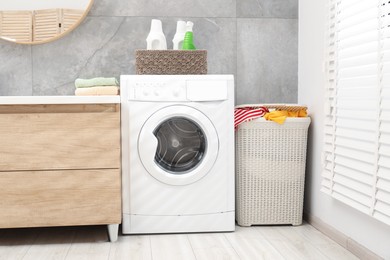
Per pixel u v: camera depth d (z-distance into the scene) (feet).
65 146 8.44
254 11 11.10
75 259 7.61
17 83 10.58
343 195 8.08
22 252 8.04
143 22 10.83
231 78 9.18
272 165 9.66
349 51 7.92
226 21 11.03
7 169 8.35
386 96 6.64
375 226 7.18
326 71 8.79
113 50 10.77
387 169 6.68
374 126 7.03
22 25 10.46
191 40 10.03
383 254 6.95
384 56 6.77
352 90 7.75
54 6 10.51
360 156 7.45
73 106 8.47
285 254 7.77
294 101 11.23
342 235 8.24
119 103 8.56
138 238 8.86
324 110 8.85
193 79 9.05
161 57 9.57
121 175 8.95
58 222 8.48
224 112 9.14
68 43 10.66
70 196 8.48
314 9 9.89
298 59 11.13
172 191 9.06
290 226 9.76
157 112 8.91
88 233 9.29
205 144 9.20
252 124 9.53
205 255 7.76
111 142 8.53
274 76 11.18
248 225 9.75
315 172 9.73
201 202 9.16
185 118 9.11
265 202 9.71
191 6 10.94
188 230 9.15
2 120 8.30
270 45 11.16
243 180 9.71
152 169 8.93
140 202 9.00
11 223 8.39
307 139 10.16
